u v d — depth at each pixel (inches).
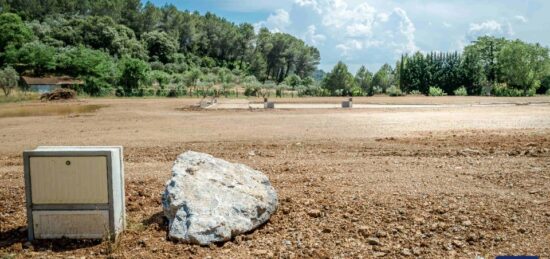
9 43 4692.4
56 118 1067.3
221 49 7844.5
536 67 3435.0
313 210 236.1
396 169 355.3
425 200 256.1
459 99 2322.8
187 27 7780.5
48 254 188.2
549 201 252.5
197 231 197.0
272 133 685.3
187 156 244.4
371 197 262.8
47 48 4237.2
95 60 3649.1
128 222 223.6
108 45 6067.9
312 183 304.3
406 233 208.5
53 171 197.3
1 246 197.5
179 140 603.8
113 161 198.8
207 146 525.0
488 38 3993.6
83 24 6235.2
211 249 191.9
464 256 183.8
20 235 211.2
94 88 2864.2
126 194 279.0
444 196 264.4
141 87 3221.0
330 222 223.1
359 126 797.9
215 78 4680.1
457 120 923.4
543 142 505.7
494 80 3907.5
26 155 196.4
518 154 421.4
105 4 7529.5
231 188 224.8
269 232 212.5
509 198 259.8
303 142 555.5
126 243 197.9
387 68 4347.9
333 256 185.0
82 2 7568.9
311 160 410.6
